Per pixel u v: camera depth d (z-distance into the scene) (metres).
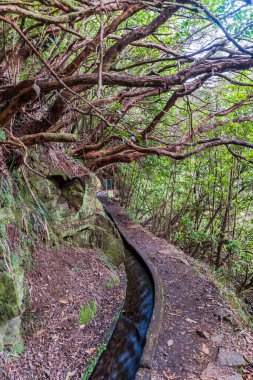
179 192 7.67
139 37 3.07
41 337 3.01
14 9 1.70
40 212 3.93
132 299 4.18
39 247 3.82
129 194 9.27
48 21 1.84
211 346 3.06
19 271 3.04
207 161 6.59
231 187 5.90
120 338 3.39
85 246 4.73
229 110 4.79
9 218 3.23
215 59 2.93
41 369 2.70
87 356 3.03
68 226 4.43
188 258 5.68
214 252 7.09
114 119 5.19
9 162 3.42
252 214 6.68
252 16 2.99
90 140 6.12
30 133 3.58
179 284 4.48
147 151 4.48
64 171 4.75
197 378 2.61
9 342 2.68
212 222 6.98
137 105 5.05
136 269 5.10
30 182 4.04
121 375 2.88
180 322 3.47
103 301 3.94
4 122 2.84
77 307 3.54
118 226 7.07
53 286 3.60
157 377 2.62
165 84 2.67
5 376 2.46
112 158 5.79
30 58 3.66
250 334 3.36
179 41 4.86
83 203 4.62
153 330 3.20
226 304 3.98
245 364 2.81
